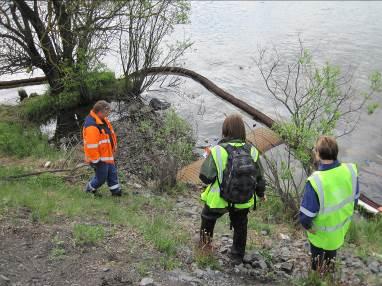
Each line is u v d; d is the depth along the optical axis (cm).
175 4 1598
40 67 1542
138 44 1611
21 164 1078
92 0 1358
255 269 565
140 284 481
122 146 1207
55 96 1579
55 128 1438
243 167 495
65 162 1068
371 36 2256
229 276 536
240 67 1936
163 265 538
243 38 2378
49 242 560
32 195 750
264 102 1599
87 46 1469
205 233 566
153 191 956
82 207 734
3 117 1509
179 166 1091
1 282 454
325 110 791
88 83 1553
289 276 552
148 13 1545
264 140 1246
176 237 645
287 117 1461
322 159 467
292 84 1694
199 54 2141
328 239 481
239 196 502
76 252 545
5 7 1489
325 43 2186
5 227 586
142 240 611
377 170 1103
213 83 1747
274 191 905
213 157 512
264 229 757
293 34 2394
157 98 1659
